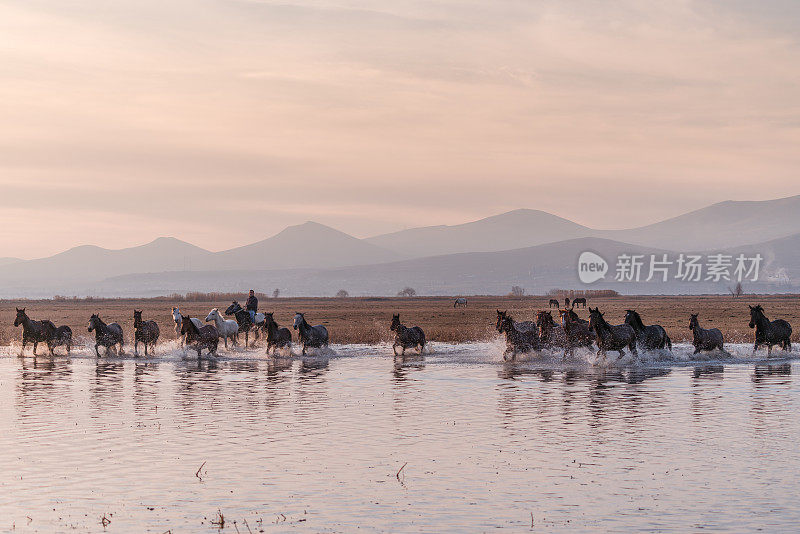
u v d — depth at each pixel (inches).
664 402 920.3
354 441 704.4
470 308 5629.9
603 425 776.9
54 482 570.9
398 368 1310.3
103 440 709.9
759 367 1317.7
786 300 7303.2
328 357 1520.7
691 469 598.9
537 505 512.1
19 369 1302.9
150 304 6860.2
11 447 680.4
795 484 555.8
